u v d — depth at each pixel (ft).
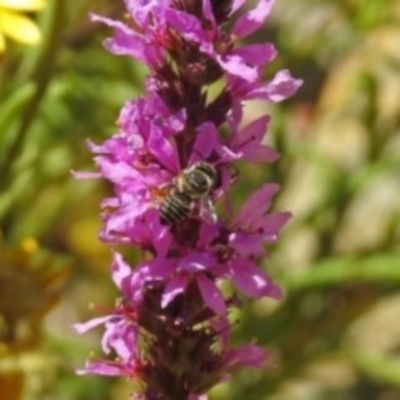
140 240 1.08
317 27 2.16
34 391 1.74
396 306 2.59
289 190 2.22
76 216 2.21
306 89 2.25
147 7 1.06
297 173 2.29
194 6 1.06
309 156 2.02
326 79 2.24
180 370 1.11
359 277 1.90
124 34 1.07
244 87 1.07
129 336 1.10
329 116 2.25
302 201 2.32
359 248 2.06
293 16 2.25
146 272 1.07
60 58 1.79
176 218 1.06
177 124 1.05
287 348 1.93
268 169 1.96
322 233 2.04
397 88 2.23
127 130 1.07
